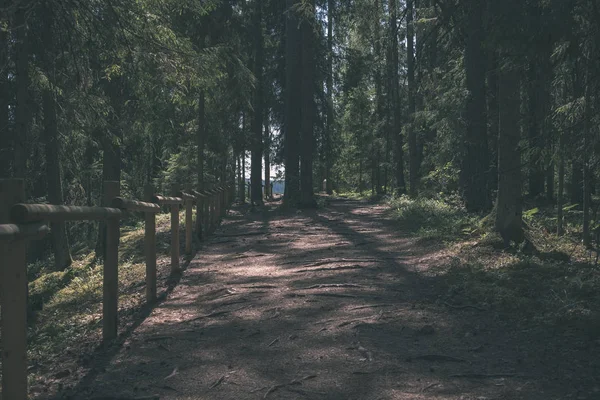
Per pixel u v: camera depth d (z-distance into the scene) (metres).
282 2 25.34
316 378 4.19
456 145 16.94
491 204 15.30
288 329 5.51
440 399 3.74
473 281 7.26
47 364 4.91
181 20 15.67
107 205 5.26
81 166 15.74
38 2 8.87
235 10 20.48
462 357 4.57
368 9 19.28
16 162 9.65
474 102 15.08
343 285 7.40
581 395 3.73
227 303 6.72
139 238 14.09
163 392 4.03
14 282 3.09
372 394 3.86
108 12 9.63
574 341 4.86
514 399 3.71
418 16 17.38
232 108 21.72
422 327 5.36
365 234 13.16
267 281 7.98
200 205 12.55
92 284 9.70
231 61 17.42
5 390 3.08
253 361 4.63
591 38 7.46
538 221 12.20
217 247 11.84
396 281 7.70
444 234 10.94
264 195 39.81
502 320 5.66
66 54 10.78
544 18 6.93
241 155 30.00
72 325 6.40
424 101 21.47
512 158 9.40
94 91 12.31
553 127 7.97
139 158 24.08
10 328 3.10
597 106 7.54
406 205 19.09
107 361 4.80
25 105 9.71
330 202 27.25
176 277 8.60
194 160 24.05
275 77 27.02
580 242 9.96
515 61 7.63
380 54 21.53
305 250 10.99
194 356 4.83
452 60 17.14
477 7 10.70
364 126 38.66
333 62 25.20
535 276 7.37
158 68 10.09
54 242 13.55
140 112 15.63
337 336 5.20
